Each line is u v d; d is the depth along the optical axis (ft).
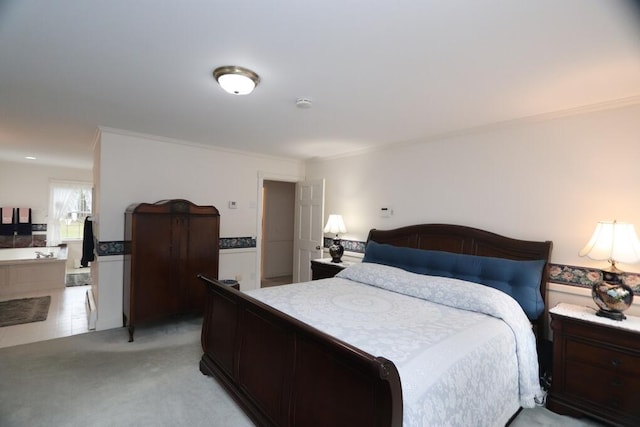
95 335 11.07
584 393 7.04
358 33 5.23
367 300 8.41
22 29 5.23
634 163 7.70
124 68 6.67
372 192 14.15
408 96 7.98
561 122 8.84
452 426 4.83
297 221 17.63
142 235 10.98
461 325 6.64
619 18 4.65
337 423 4.76
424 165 12.14
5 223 20.59
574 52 5.68
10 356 9.39
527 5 4.41
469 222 10.76
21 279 16.34
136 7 4.63
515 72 6.54
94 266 13.10
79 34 5.39
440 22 4.88
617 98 7.79
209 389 7.88
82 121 10.79
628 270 7.75
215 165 14.66
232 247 15.40
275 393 6.07
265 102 8.58
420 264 10.98
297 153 15.87
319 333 5.01
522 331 7.26
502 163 10.00
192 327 12.02
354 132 11.57
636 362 6.43
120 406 7.13
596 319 7.04
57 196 22.40
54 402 7.21
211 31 5.26
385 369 3.93
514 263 9.03
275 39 5.47
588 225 8.35
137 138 12.38
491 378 5.95
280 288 9.55
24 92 8.07
